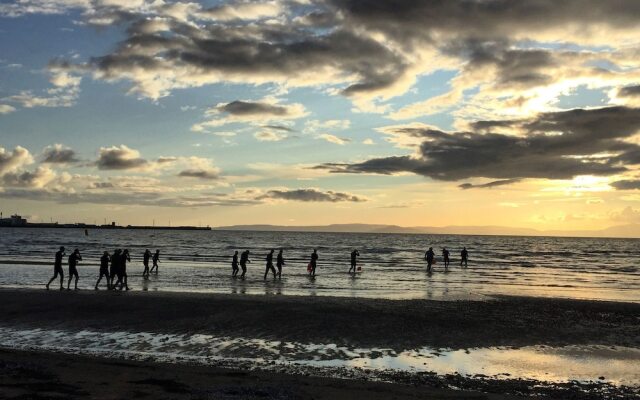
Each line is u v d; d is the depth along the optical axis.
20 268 36.34
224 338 14.12
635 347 14.27
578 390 10.12
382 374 10.94
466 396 9.24
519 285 32.50
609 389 10.27
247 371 10.70
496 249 115.38
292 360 11.99
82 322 16.05
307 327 15.60
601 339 15.24
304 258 60.06
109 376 9.58
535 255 88.50
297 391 8.99
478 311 19.52
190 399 8.11
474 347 13.89
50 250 66.19
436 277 36.25
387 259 61.50
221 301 19.94
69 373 9.69
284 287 27.20
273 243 126.62
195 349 12.88
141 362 11.20
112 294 21.73
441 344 14.09
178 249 81.81
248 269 39.59
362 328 15.65
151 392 8.50
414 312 18.56
